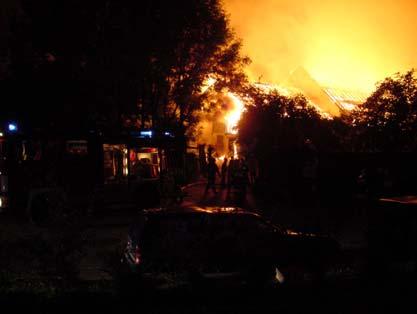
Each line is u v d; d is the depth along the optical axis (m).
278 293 6.92
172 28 24.00
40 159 18.52
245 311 6.34
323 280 7.29
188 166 22.41
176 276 8.01
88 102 24.16
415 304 6.57
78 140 18.81
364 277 7.50
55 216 8.29
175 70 25.19
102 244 13.07
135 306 6.53
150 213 9.48
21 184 18.33
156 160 19.48
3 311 6.57
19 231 16.23
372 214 9.23
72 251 7.92
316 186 21.11
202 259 8.87
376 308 6.48
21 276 8.53
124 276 6.82
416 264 7.97
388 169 19.59
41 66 24.45
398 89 19.33
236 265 9.23
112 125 24.16
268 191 23.00
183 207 10.27
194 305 6.57
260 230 9.64
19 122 21.00
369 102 20.00
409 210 8.72
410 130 19.12
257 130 22.45
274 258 9.54
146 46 23.80
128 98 24.16
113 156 19.08
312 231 13.10
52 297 7.04
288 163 22.44
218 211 9.60
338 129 21.77
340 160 20.92
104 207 18.64
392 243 8.75
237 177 20.45
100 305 6.62
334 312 6.36
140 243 8.91
